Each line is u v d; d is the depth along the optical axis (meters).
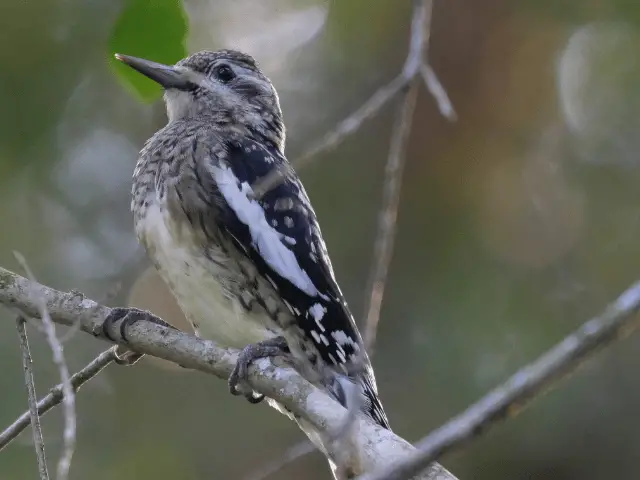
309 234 8.12
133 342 6.88
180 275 7.93
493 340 11.52
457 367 11.31
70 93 10.48
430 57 12.96
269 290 7.82
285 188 8.13
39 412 6.93
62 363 5.45
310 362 7.86
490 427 4.03
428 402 11.21
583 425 11.27
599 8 12.91
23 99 10.30
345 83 12.48
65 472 4.86
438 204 12.55
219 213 7.77
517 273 12.20
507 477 11.26
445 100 6.52
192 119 8.92
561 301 12.04
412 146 12.62
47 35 9.98
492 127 12.90
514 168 12.84
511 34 12.93
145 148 8.48
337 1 12.21
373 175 12.18
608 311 4.11
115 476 11.41
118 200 11.67
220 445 11.69
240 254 7.79
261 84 9.37
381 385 11.38
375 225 12.04
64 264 11.55
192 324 8.16
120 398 11.71
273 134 9.30
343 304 8.20
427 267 12.20
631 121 13.09
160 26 6.51
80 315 6.98
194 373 11.92
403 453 5.26
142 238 8.05
